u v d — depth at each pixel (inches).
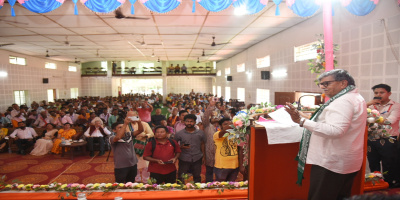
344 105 62.5
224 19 269.9
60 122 362.9
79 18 262.8
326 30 123.3
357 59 185.5
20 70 548.4
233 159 133.0
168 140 138.8
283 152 90.6
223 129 129.3
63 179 198.4
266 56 395.2
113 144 138.8
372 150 130.1
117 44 444.5
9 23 281.0
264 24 289.1
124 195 110.0
